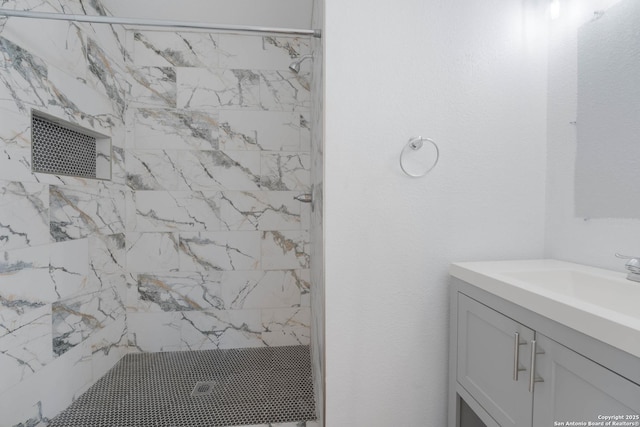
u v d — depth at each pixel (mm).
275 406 1568
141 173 2174
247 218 2264
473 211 1289
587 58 1130
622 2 1008
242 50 2230
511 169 1304
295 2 1970
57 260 1505
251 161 2258
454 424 1195
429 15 1240
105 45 1905
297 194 2291
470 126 1276
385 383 1267
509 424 894
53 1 1485
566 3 1212
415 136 1246
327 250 1229
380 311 1256
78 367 1653
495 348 961
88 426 1420
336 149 1219
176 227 2211
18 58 1287
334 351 1244
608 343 604
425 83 1246
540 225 1330
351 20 1206
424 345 1276
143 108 2166
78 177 1676
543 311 761
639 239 977
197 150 2217
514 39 1287
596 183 1110
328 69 1205
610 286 933
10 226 1246
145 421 1454
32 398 1344
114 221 2016
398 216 1251
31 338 1345
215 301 2248
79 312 1666
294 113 2277
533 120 1310
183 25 1381
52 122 1543
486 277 991
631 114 991
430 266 1271
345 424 1258
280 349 2242
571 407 697
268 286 2281
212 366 1989
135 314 2186
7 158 1235
